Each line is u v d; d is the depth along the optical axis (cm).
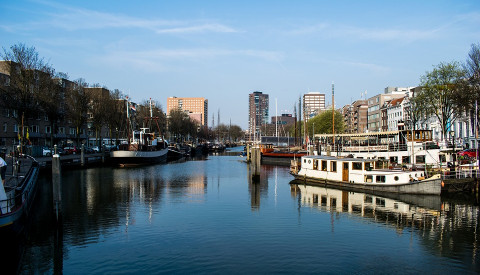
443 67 6381
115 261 2078
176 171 6919
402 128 6059
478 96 5466
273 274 1898
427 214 3180
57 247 2311
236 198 3947
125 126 10912
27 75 5897
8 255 2184
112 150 8119
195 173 6556
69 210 3309
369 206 3512
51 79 6512
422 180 3919
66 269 1975
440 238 2502
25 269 1978
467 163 4775
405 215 3144
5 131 7762
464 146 6322
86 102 8219
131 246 2322
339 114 13288
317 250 2253
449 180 4084
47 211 3272
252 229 2706
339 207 3472
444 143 5806
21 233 2497
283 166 8544
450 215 3142
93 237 2508
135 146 8119
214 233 2602
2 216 2123
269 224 2850
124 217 3058
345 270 1955
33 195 3588
